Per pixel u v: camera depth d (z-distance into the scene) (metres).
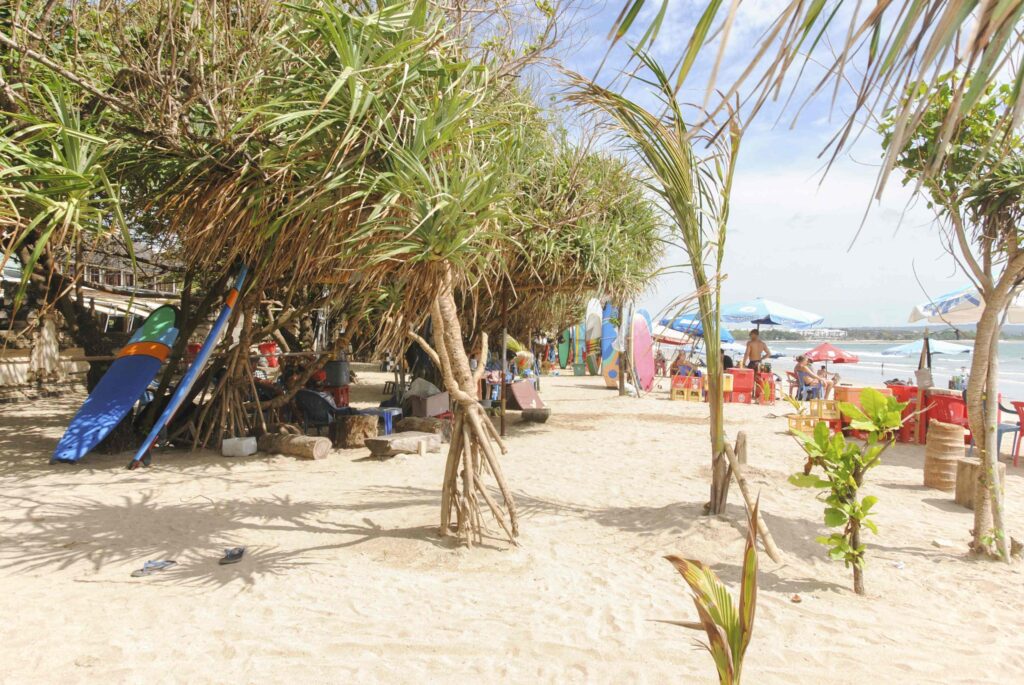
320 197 4.70
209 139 5.31
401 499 6.62
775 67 0.74
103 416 8.75
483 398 13.80
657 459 9.05
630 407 15.35
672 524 5.59
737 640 1.83
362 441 9.74
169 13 4.80
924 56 0.70
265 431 9.62
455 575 4.58
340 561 4.82
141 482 7.35
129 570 4.61
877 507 6.62
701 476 7.90
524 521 5.90
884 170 0.79
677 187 5.21
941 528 5.88
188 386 8.66
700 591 1.85
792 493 6.82
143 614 3.84
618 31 0.84
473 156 4.78
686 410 14.77
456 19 4.94
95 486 7.11
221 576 4.50
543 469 8.33
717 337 5.54
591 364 26.23
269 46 4.81
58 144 5.23
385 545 5.14
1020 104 0.78
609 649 3.46
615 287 10.48
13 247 4.25
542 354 27.61
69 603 3.99
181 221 6.12
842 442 4.28
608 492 7.05
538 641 3.55
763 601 4.14
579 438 10.88
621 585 4.43
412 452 9.08
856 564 4.31
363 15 4.63
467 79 5.02
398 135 4.62
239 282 8.99
